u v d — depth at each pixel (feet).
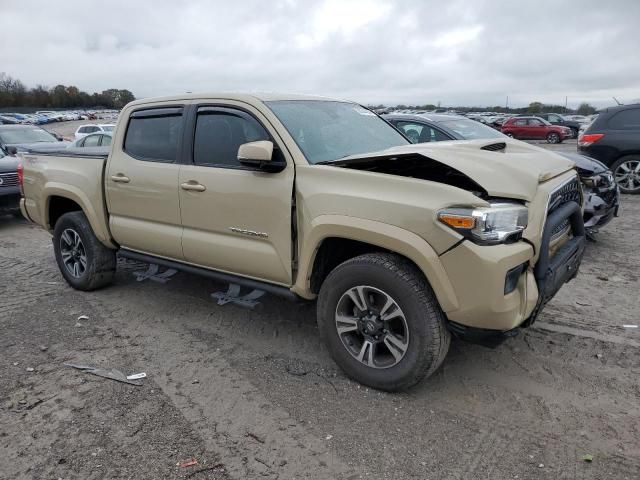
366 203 10.29
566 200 11.75
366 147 13.41
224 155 12.88
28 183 18.39
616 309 15.24
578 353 12.51
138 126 15.05
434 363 10.24
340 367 11.55
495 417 10.10
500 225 9.46
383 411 10.36
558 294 16.47
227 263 12.96
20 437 9.77
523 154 11.85
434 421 10.02
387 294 10.37
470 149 11.17
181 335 14.03
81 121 250.16
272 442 9.50
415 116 24.97
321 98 14.60
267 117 12.19
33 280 19.11
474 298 9.46
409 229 9.81
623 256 20.61
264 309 15.61
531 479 8.47
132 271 19.57
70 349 13.33
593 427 9.71
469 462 8.89
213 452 9.27
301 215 11.26
